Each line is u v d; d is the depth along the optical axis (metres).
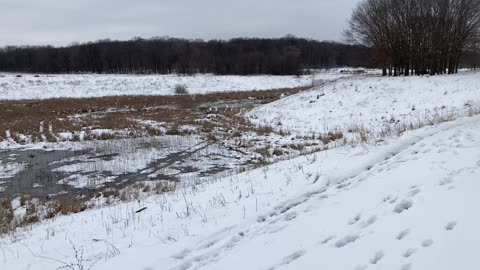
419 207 5.96
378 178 8.09
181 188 12.05
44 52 124.69
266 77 72.69
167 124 27.77
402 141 11.02
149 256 6.25
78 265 6.00
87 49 120.38
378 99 27.78
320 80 65.06
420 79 28.92
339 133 21.83
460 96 23.92
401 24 36.59
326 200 7.53
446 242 4.69
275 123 28.52
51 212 11.35
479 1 35.25
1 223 10.71
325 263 5.14
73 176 15.77
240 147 20.58
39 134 24.41
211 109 38.47
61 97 52.91
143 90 59.47
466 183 6.47
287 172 10.12
